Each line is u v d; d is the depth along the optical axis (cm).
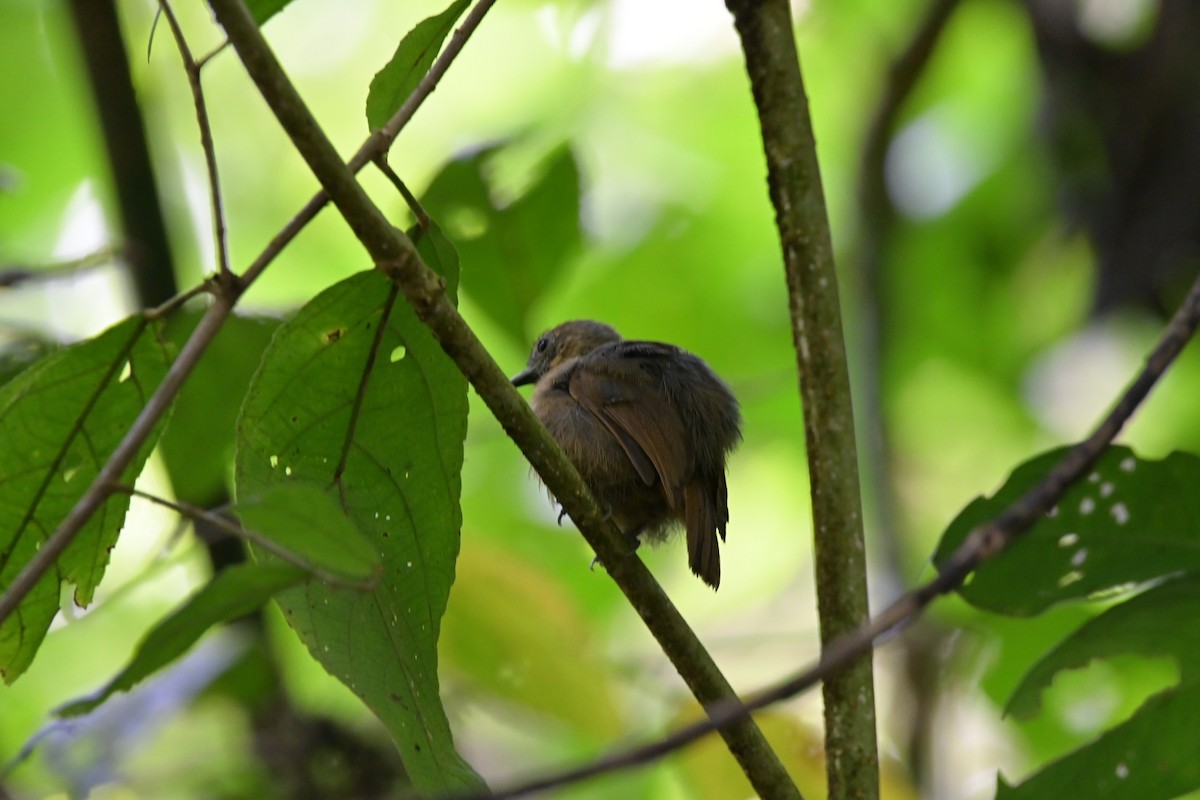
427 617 587
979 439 1703
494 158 945
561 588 1027
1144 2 1389
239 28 442
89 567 590
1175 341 533
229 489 973
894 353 1412
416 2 1734
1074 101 1390
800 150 667
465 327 530
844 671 621
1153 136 1330
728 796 951
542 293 970
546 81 1748
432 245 570
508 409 553
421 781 537
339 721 1033
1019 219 1622
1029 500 489
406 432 586
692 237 1662
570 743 1366
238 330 838
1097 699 1091
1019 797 641
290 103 456
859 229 1423
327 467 584
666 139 1759
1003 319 1648
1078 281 1577
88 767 927
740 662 1631
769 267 1711
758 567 1708
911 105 1523
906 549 1303
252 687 1027
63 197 1552
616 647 1360
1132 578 661
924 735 1153
